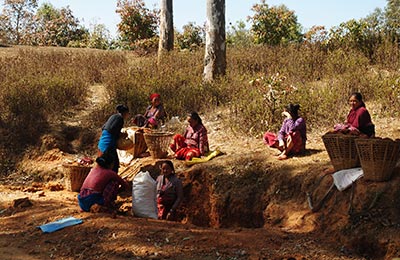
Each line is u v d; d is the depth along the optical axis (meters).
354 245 5.75
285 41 22.11
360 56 14.27
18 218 6.94
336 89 11.51
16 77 13.85
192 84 12.92
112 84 13.15
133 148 9.45
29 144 10.80
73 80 13.84
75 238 6.01
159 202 8.02
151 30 24.03
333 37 16.25
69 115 12.23
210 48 13.48
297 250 5.60
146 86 12.80
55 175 9.85
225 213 7.87
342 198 6.41
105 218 6.60
